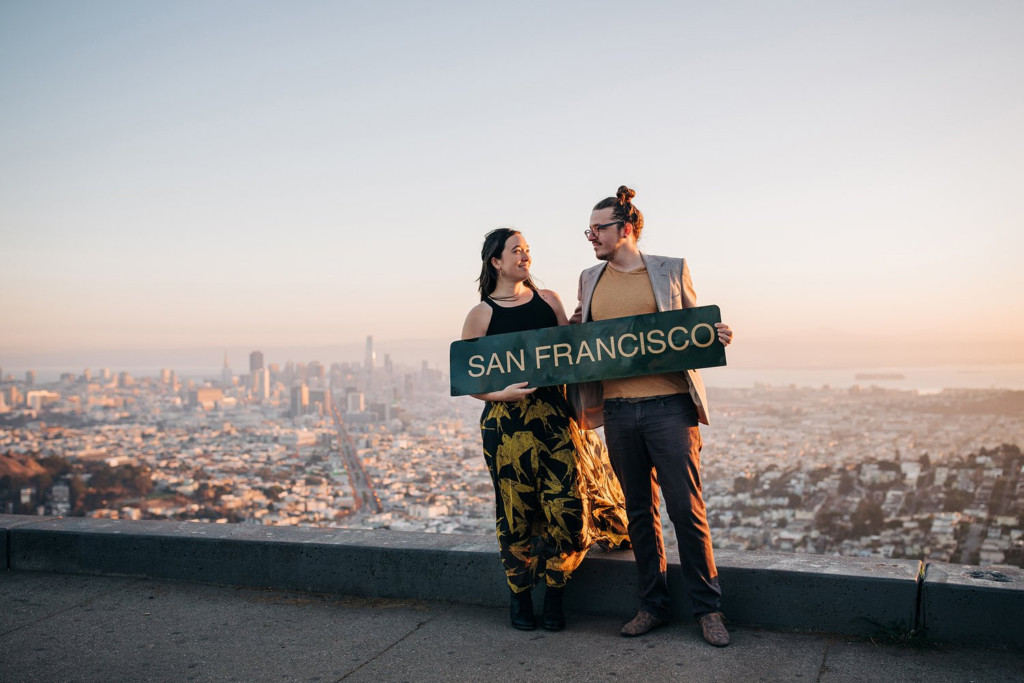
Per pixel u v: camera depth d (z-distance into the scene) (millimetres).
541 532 3016
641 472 2885
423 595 3404
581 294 3096
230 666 2768
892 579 2705
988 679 2385
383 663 2752
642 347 2816
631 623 2889
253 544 3672
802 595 2818
